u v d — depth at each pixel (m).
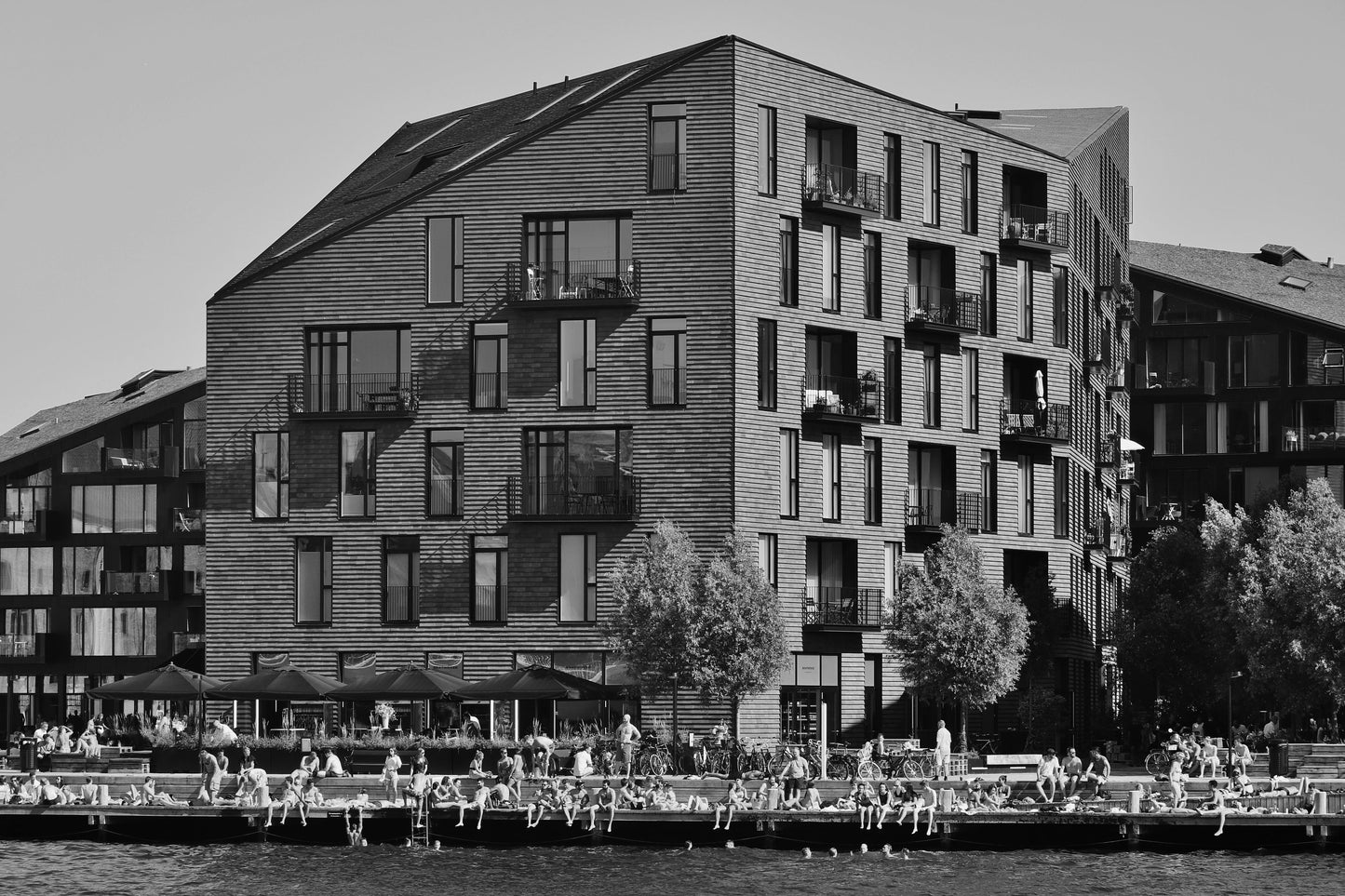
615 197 94.12
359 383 96.38
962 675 89.81
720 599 84.62
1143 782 77.19
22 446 136.62
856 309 98.25
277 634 96.19
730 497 92.38
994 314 104.62
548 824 72.94
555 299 93.88
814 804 74.06
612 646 89.50
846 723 96.19
